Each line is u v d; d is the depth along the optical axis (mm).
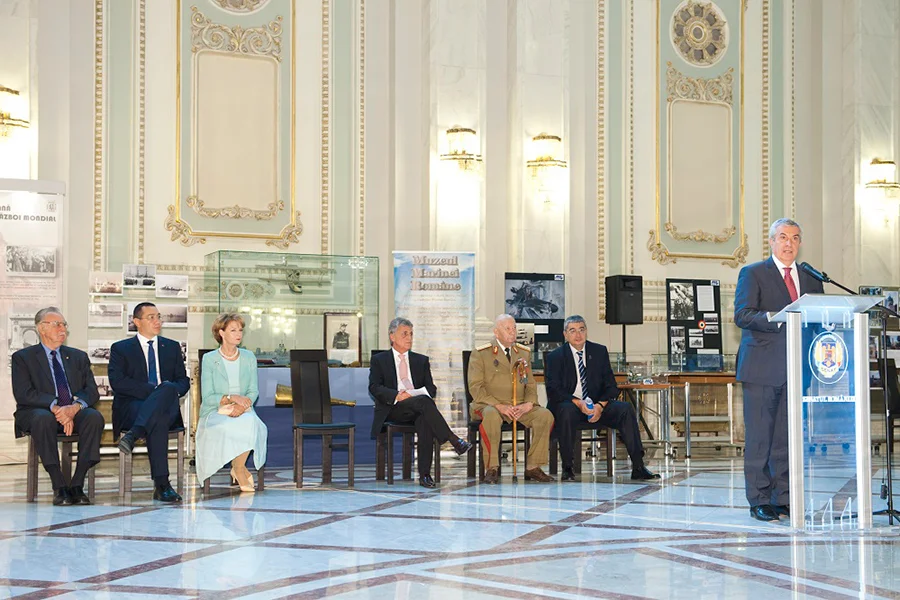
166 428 6633
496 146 10805
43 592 3742
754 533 5066
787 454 5633
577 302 11227
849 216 12211
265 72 10344
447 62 10523
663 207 11750
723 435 10977
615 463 9352
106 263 9656
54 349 6715
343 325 9156
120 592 3736
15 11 9234
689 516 5688
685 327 11125
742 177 12141
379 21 10797
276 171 10344
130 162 9805
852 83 12281
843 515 5234
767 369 5523
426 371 7891
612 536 4984
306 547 4684
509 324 7957
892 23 12469
